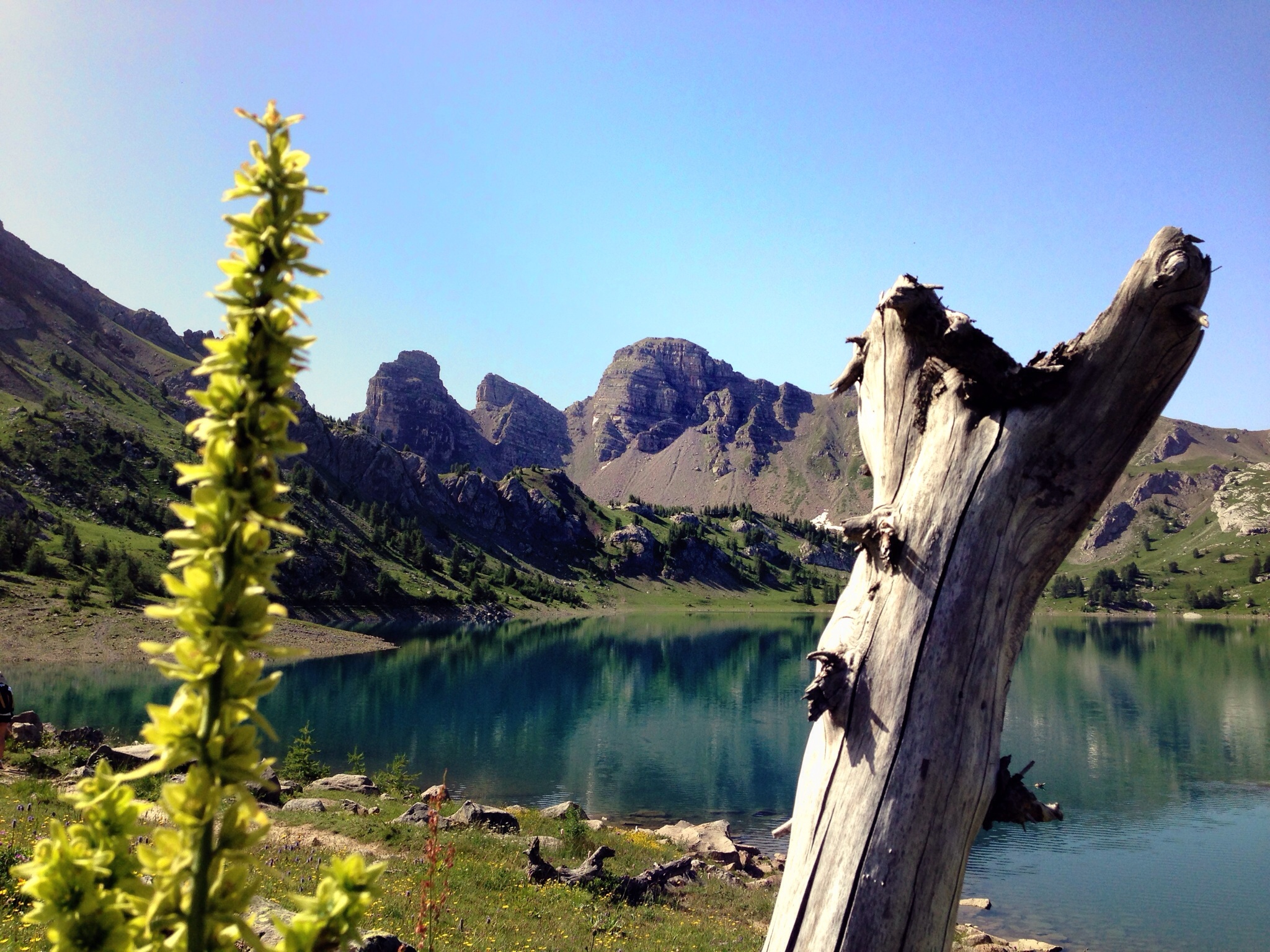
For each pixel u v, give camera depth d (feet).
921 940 12.34
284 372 5.75
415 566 604.08
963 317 13.64
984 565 13.41
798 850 13.39
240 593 5.41
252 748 5.56
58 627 255.29
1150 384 13.38
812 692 13.60
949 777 12.67
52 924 5.28
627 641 456.86
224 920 5.43
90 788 5.68
